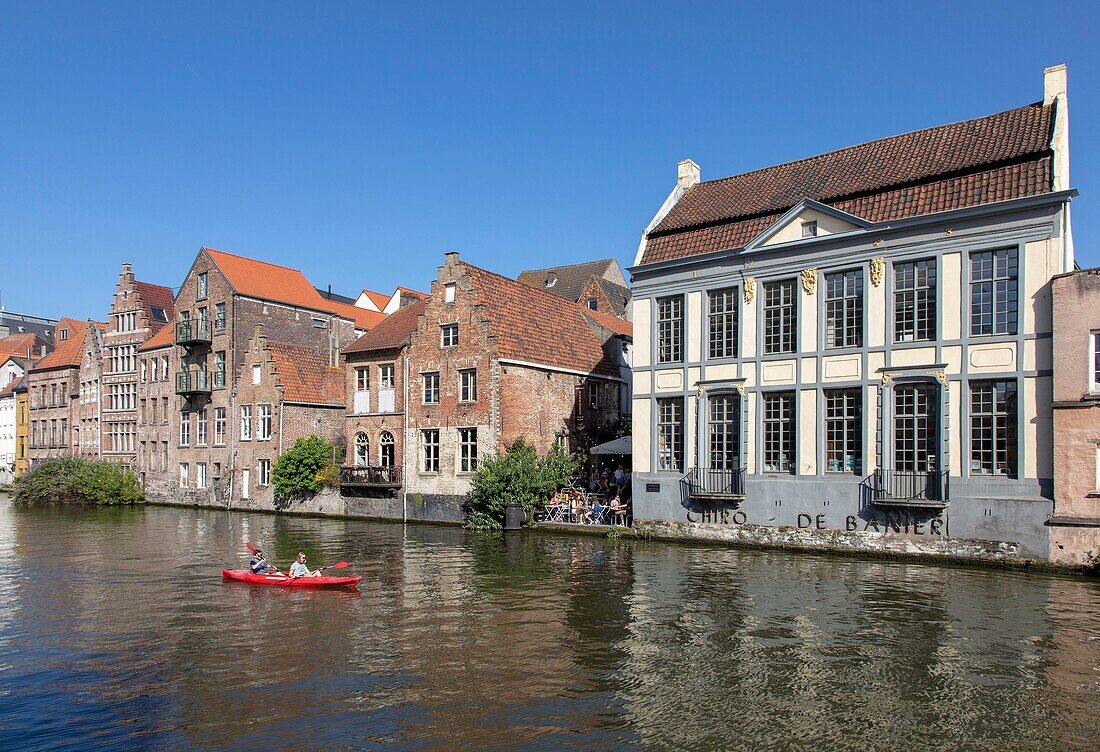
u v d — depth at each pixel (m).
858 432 23.33
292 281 48.25
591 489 32.47
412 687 11.89
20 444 64.31
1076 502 19.59
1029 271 20.59
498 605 17.06
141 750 9.84
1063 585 18.47
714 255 26.23
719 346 26.31
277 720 10.70
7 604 17.67
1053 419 19.92
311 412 42.03
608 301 50.59
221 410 44.19
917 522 22.00
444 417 34.78
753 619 15.64
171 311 57.97
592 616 16.02
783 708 10.98
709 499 25.75
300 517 38.38
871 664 12.80
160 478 48.22
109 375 53.28
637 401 28.03
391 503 35.97
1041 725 10.36
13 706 11.35
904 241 22.56
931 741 9.91
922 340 22.22
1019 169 21.19
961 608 16.33
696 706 11.07
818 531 23.64
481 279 35.75
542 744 9.85
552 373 36.56
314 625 15.51
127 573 21.61
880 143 25.95
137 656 13.62
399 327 38.66
